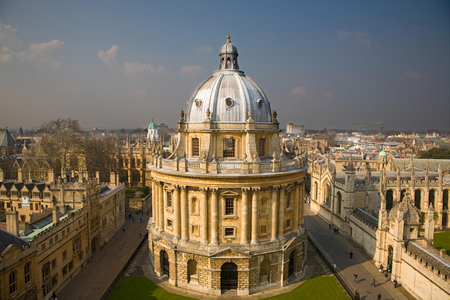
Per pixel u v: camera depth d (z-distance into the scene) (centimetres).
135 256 7769
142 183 15562
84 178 8194
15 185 8188
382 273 7006
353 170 9262
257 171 6084
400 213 6475
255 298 5934
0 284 4522
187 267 6247
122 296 5975
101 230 8450
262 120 6769
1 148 18862
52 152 12975
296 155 7444
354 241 8869
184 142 7000
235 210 6141
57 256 6097
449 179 10269
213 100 6588
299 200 6969
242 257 5947
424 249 6006
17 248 4888
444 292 5212
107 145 14425
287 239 6462
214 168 6044
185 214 6281
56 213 6178
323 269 7144
